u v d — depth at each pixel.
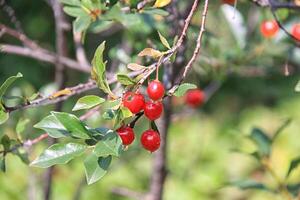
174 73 0.62
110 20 0.53
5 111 0.47
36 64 1.32
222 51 0.76
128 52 0.71
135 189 1.22
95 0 0.52
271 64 0.83
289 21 0.72
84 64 0.72
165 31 0.66
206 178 1.30
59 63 0.71
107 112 0.43
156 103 0.42
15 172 1.17
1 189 1.16
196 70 0.75
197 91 0.74
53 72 1.32
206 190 1.28
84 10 0.52
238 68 0.77
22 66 1.31
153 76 0.60
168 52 0.43
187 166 1.25
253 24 0.81
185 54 0.63
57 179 1.20
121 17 0.52
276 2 0.58
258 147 0.65
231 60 0.77
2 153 0.52
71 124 0.43
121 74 0.42
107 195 1.22
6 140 0.51
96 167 0.41
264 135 0.66
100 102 0.43
